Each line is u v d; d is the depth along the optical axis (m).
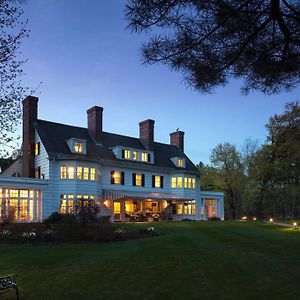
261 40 8.41
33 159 39.62
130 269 12.30
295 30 7.97
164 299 9.08
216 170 65.12
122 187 43.78
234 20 7.75
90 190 38.91
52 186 37.62
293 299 8.82
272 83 9.12
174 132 56.38
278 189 54.16
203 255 14.58
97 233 20.88
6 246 19.31
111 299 9.21
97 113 44.72
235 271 11.71
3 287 8.88
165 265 12.74
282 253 15.09
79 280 11.06
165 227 29.00
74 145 40.09
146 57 8.10
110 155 43.94
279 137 50.12
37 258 15.02
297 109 47.47
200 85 8.64
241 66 8.82
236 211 67.00
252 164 60.56
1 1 8.80
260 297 9.02
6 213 32.50
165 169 48.50
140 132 50.22
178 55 8.16
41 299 9.36
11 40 9.65
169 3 7.17
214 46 8.24
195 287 10.00
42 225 24.86
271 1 7.32
